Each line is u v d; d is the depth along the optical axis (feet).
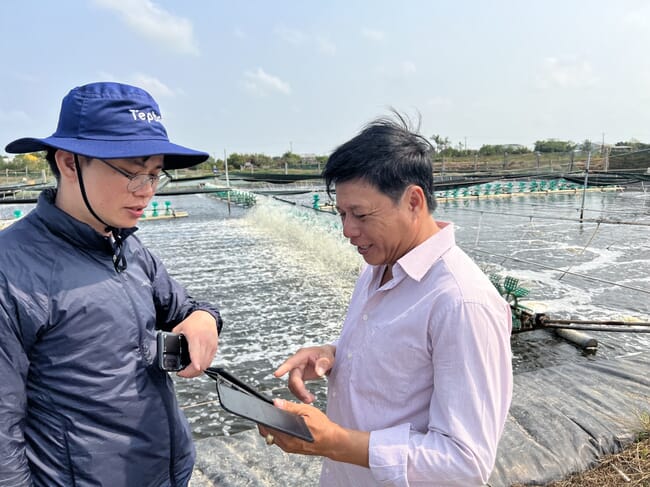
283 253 42.63
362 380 4.50
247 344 21.62
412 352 4.14
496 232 53.11
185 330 4.91
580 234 50.55
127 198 4.15
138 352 4.56
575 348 20.16
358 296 5.23
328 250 40.83
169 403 4.94
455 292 3.88
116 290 4.39
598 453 10.44
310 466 10.17
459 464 3.74
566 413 12.26
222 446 11.03
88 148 3.86
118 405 4.31
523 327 21.11
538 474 9.74
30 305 3.79
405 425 4.15
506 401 4.11
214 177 113.80
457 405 3.82
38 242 4.02
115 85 4.19
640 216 60.75
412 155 3.95
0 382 3.68
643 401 13.32
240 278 33.60
